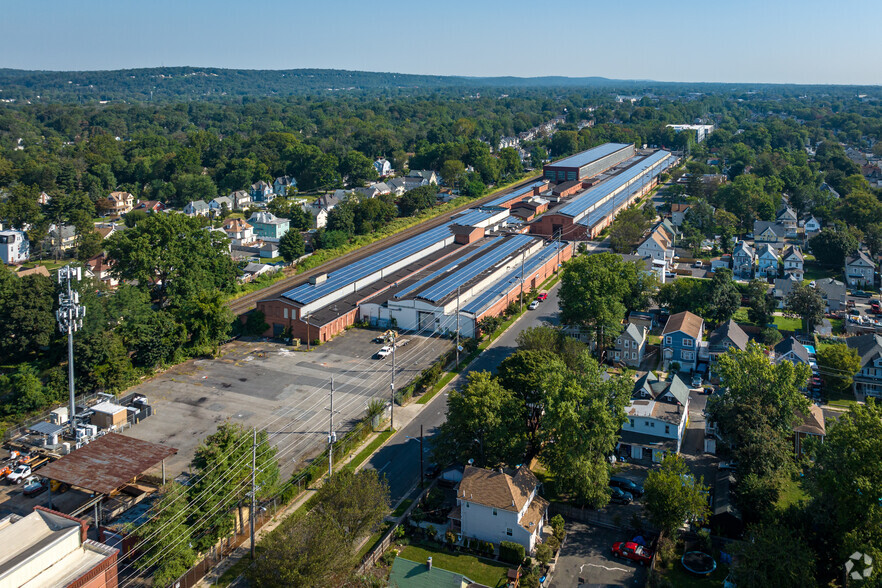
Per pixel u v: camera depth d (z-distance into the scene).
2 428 81.31
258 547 59.38
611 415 69.06
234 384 96.69
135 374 96.44
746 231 187.25
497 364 104.19
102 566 48.59
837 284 130.75
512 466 70.75
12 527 48.72
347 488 61.19
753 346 83.19
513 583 58.78
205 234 129.25
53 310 98.00
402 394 91.75
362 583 55.62
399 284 135.12
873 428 59.53
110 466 67.56
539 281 145.12
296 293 118.75
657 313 124.62
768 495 64.94
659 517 63.47
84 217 175.88
